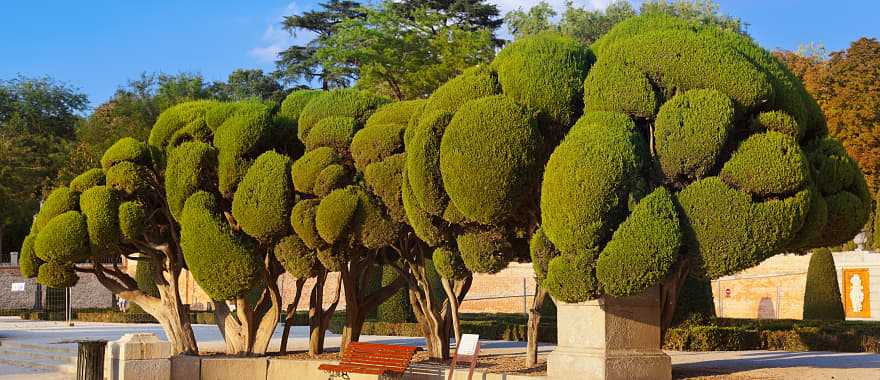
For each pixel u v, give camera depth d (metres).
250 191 15.91
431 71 43.31
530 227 13.69
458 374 14.27
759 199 11.55
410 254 16.98
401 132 14.62
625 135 11.81
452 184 12.62
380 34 45.47
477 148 12.41
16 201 51.94
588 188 11.55
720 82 11.77
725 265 11.52
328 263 15.67
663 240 11.45
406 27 47.91
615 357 12.70
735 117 11.74
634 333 13.03
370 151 14.69
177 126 17.53
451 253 15.05
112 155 17.56
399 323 28.11
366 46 46.38
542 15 47.59
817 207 12.24
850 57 41.38
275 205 15.77
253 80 59.75
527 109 12.62
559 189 11.74
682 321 21.22
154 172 17.75
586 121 12.11
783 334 20.86
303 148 17.36
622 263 11.49
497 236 13.73
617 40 12.79
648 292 13.23
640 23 13.12
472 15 53.56
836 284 26.53
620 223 11.79
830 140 13.09
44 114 64.12
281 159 16.00
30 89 64.12
